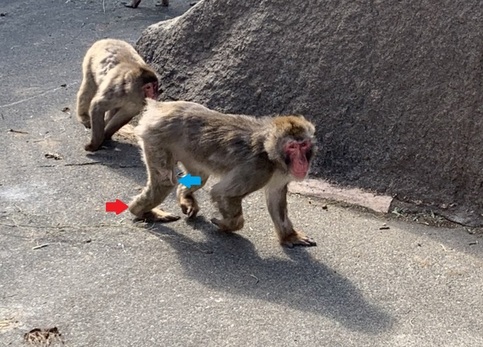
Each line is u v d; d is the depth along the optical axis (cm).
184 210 308
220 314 253
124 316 251
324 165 340
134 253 284
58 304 255
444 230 304
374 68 335
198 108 292
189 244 290
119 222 304
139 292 262
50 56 480
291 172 270
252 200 322
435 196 316
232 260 281
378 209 317
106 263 277
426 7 325
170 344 239
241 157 278
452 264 281
